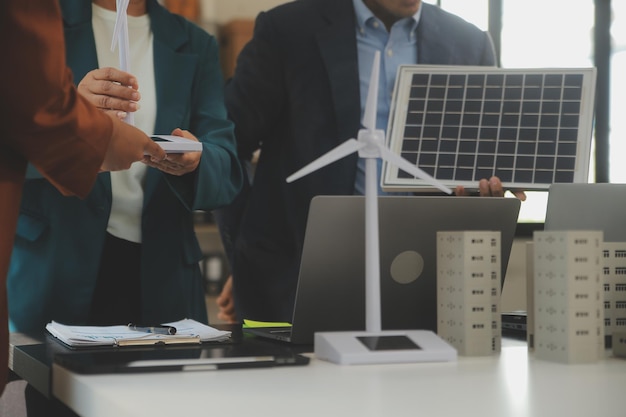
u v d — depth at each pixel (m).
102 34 2.18
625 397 1.07
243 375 1.21
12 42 1.19
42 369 1.34
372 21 2.83
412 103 2.34
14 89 1.21
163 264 2.16
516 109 2.29
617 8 4.44
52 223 2.06
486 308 1.43
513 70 2.33
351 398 1.05
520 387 1.13
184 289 2.20
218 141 2.20
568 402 1.04
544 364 1.34
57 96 1.24
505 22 4.53
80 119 1.30
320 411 0.98
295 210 2.78
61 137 1.27
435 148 2.29
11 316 2.06
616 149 4.46
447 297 1.46
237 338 1.64
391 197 1.54
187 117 2.22
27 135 1.25
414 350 1.35
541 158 2.22
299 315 1.55
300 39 2.82
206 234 4.71
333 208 1.50
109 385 1.12
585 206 1.74
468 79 2.35
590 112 2.25
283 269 2.79
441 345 1.37
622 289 1.53
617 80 4.45
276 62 2.82
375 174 1.41
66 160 1.31
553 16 4.55
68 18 2.15
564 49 4.56
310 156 2.76
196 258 2.24
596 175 4.46
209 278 4.70
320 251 1.52
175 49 2.25
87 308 2.06
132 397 1.04
